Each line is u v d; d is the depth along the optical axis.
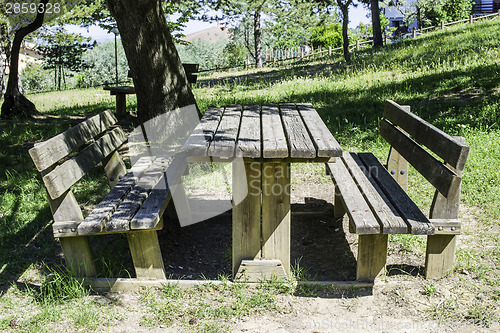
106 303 3.21
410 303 3.12
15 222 4.54
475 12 40.06
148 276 3.41
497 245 3.81
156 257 3.38
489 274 3.41
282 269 3.39
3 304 3.19
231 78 19.47
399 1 38.66
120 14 6.13
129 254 3.94
